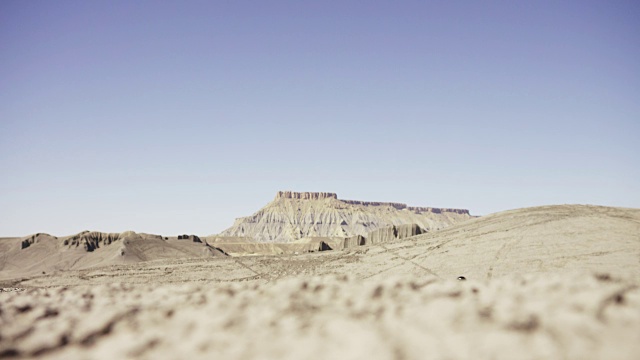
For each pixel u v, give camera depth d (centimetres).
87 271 9288
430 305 1124
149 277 8144
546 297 1141
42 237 16688
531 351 816
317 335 957
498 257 6091
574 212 7731
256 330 1009
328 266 7762
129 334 1028
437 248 7438
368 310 1141
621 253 5200
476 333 913
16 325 1136
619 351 793
